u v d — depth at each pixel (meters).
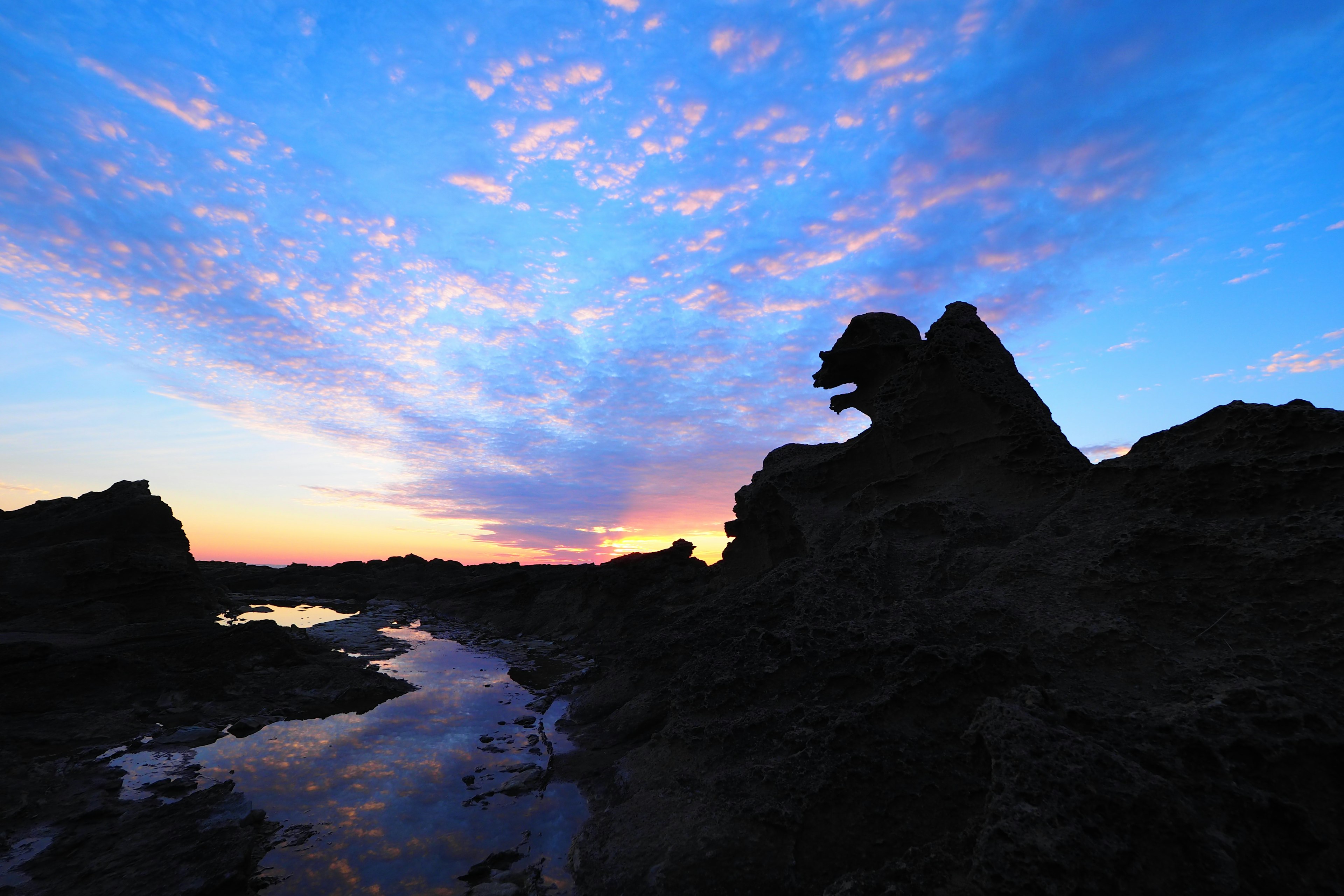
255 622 18.64
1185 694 7.44
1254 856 5.14
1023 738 5.93
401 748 12.16
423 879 7.43
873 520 15.32
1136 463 11.62
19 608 22.89
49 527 28.08
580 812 9.45
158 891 6.73
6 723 12.25
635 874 7.27
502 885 7.19
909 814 7.22
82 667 14.56
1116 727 6.48
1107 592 9.70
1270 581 8.26
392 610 37.75
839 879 6.29
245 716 13.95
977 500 14.52
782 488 20.70
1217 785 5.66
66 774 10.30
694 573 28.58
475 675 19.61
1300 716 6.07
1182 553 9.40
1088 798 5.30
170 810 8.93
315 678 16.92
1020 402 15.23
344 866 7.70
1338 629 7.29
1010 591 10.76
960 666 8.62
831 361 20.91
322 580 49.06
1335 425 9.20
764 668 11.02
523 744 12.57
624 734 12.64
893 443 17.81
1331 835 5.34
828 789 7.70
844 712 8.80
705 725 10.49
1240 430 10.29
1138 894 4.74
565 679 18.78
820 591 13.09
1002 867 5.04
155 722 13.24
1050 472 13.84
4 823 8.44
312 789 10.08
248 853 7.54
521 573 39.66
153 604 22.78
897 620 10.77
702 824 7.81
